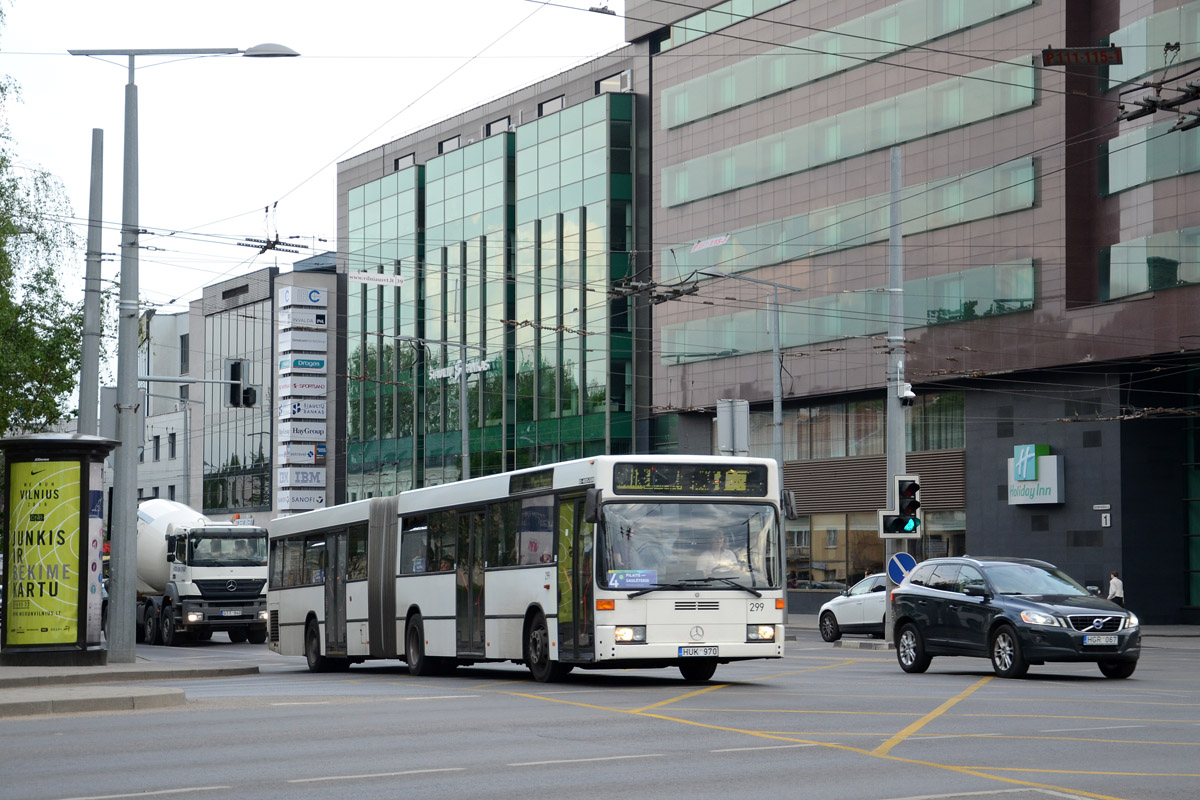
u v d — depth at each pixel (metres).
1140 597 44.34
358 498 80.56
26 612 23.38
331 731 14.01
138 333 28.28
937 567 23.77
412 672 25.41
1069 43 44.59
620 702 17.25
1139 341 42.62
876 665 26.17
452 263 73.56
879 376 50.66
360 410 80.75
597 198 63.16
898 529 30.73
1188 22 41.19
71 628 23.55
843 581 54.12
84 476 23.69
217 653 38.47
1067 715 15.23
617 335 62.62
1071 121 44.78
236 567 43.16
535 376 67.06
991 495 48.31
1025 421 47.34
